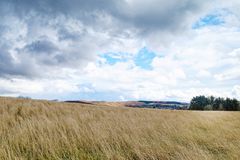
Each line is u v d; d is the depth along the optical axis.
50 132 8.02
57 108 17.11
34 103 20.19
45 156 6.39
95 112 16.97
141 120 13.88
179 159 6.43
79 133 8.32
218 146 8.30
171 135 9.90
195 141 9.00
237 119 18.05
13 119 10.35
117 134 8.56
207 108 102.06
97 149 7.01
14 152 6.22
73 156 6.38
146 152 6.91
